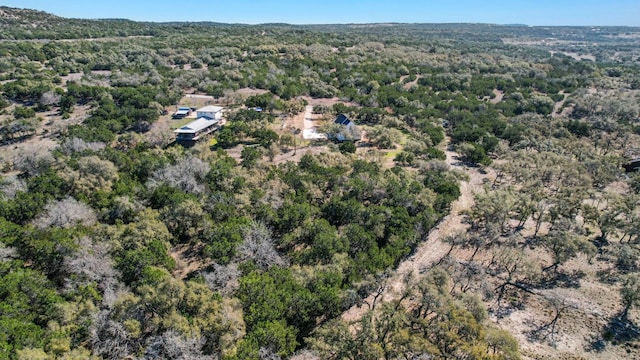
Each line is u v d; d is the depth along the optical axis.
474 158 110.44
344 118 129.50
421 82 191.75
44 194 67.19
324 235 58.66
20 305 42.12
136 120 121.38
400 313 44.62
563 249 62.91
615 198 81.38
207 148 99.50
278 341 42.00
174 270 58.38
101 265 48.94
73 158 82.88
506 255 63.81
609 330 52.62
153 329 41.62
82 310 41.97
